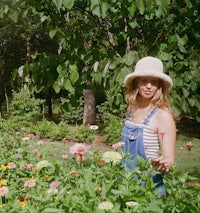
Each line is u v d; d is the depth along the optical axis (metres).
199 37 3.36
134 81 2.70
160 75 2.56
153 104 2.61
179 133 17.70
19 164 4.27
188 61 3.23
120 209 1.83
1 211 2.25
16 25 23.03
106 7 2.83
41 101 18.56
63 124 16.05
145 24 3.49
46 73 3.28
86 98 20.22
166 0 2.90
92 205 1.75
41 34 25.36
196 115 3.28
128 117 2.71
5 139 5.84
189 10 3.26
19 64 30.50
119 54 3.51
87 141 14.77
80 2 3.33
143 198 1.82
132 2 2.93
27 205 2.11
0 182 3.21
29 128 17.41
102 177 2.26
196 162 10.28
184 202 1.78
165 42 3.44
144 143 2.55
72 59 3.21
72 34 3.30
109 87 3.19
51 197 2.04
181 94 3.19
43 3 3.29
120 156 2.10
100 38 3.59
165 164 2.10
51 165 2.91
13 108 17.95
